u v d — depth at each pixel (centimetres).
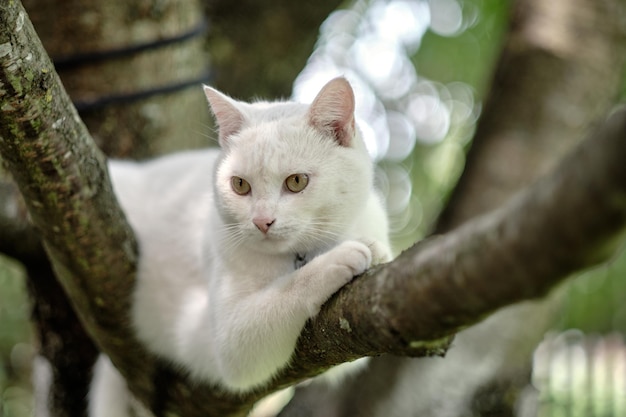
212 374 299
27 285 372
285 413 438
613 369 503
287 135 282
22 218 329
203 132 423
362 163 292
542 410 488
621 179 116
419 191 711
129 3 379
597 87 466
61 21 373
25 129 225
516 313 425
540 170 450
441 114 709
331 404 436
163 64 389
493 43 616
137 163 376
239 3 462
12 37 208
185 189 343
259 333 258
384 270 188
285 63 479
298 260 289
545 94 461
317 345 231
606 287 573
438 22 651
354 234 293
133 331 305
